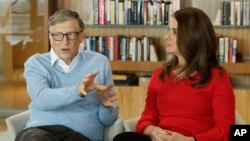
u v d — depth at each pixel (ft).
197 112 6.92
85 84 6.85
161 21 13.74
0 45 17.21
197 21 6.84
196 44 6.83
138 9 13.76
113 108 7.82
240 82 14.19
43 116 7.57
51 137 6.81
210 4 14.06
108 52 13.94
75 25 7.50
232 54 13.53
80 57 7.96
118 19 13.88
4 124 15.69
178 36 6.87
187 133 6.93
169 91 7.14
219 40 13.52
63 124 7.54
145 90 13.46
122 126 7.95
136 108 13.55
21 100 17.19
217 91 6.79
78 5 14.58
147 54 13.84
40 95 7.30
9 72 17.38
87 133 7.68
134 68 13.76
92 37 13.99
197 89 6.88
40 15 16.51
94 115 7.84
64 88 7.16
